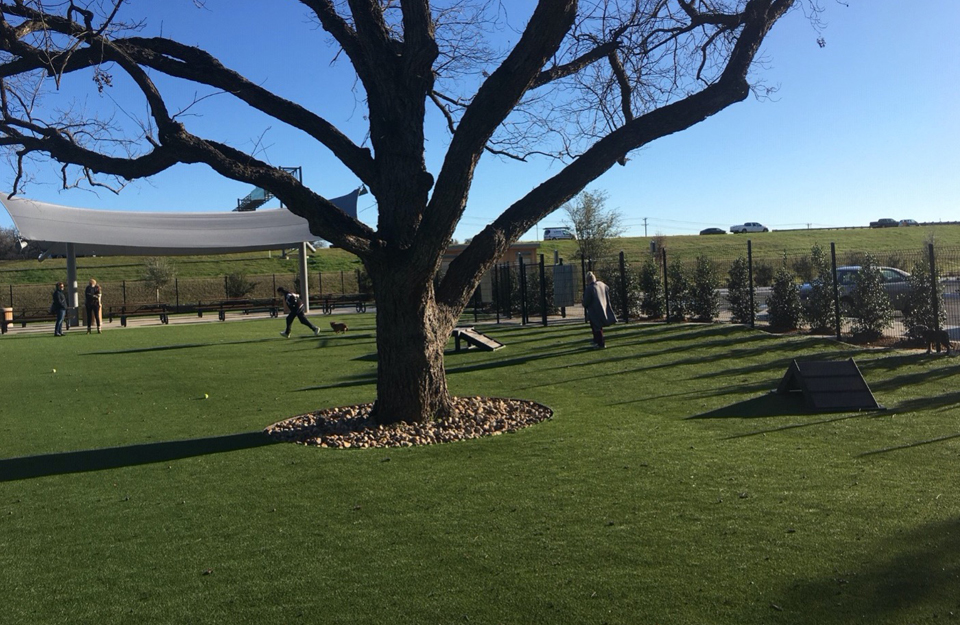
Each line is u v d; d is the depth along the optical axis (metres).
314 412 9.95
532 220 8.95
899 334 15.55
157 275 56.03
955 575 3.91
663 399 9.97
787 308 17.67
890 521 4.76
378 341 8.78
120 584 4.41
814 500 5.27
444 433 8.20
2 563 4.86
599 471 6.37
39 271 65.12
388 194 8.66
